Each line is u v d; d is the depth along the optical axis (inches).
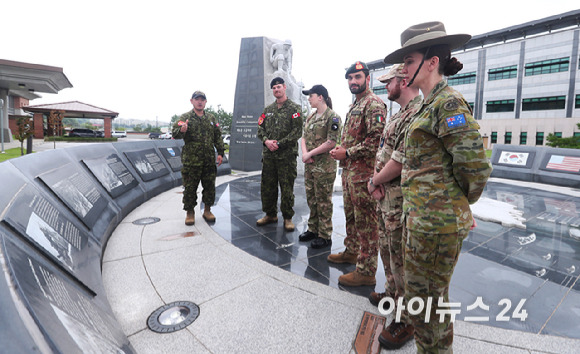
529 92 1175.6
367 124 94.5
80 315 57.4
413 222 55.7
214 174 168.2
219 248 129.5
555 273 111.7
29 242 65.4
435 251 54.4
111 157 188.4
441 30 55.7
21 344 35.9
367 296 93.6
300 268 113.3
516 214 184.9
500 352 69.3
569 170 295.1
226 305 87.4
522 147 340.8
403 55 59.8
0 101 853.2
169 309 85.0
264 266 113.2
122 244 131.2
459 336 75.0
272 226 163.5
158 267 110.4
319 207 134.6
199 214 181.3
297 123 147.3
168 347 70.2
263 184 161.8
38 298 46.4
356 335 75.2
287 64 392.2
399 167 66.0
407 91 70.6
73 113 1353.3
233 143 407.5
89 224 116.6
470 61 1328.7
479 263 120.1
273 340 73.0
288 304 88.4
